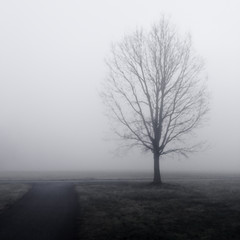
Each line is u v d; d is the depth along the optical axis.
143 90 36.72
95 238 14.26
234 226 16.25
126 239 14.20
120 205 22.23
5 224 16.38
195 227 16.12
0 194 26.75
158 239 14.19
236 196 26.30
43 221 17.06
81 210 20.20
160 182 35.78
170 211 20.12
